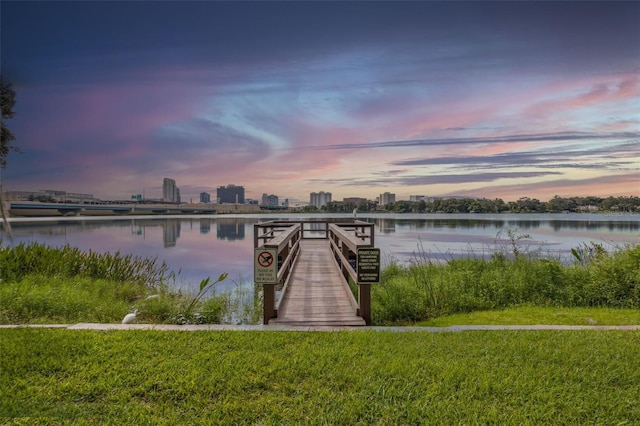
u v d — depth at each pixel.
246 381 3.36
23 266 9.31
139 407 2.98
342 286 7.15
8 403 3.03
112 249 22.34
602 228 36.00
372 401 3.08
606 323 5.56
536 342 4.36
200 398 3.11
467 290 7.34
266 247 5.28
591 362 3.79
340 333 4.68
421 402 3.06
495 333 4.72
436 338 4.50
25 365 3.67
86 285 8.66
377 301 6.85
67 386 3.27
